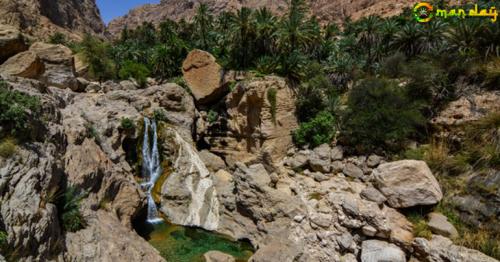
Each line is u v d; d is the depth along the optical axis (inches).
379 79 647.8
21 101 338.3
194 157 683.4
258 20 1125.7
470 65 527.2
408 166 426.0
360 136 603.5
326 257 395.2
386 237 380.5
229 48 1259.8
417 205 409.7
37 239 255.0
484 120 441.7
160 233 506.0
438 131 525.3
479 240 337.4
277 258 387.9
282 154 734.5
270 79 769.6
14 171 274.4
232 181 623.5
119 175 497.0
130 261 337.7
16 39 612.1
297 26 1030.4
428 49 899.4
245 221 518.3
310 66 962.1
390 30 1100.5
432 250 335.6
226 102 892.6
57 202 326.3
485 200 370.3
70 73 786.8
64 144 402.3
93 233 336.5
